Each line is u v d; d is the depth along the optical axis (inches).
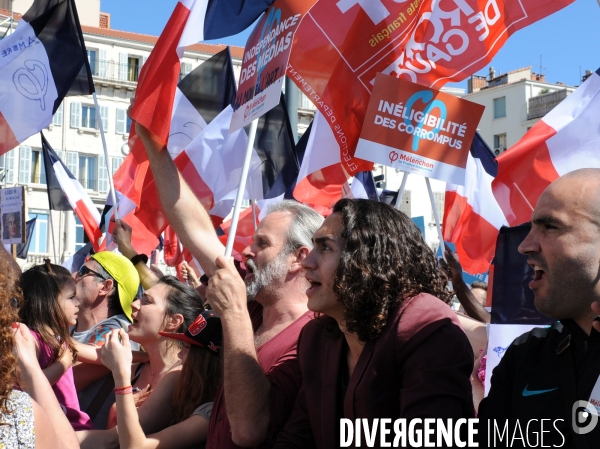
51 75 232.5
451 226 261.0
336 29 169.8
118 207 263.6
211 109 263.0
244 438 109.3
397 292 96.6
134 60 1556.3
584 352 84.8
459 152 165.6
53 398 113.0
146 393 150.6
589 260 85.4
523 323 161.8
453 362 91.4
